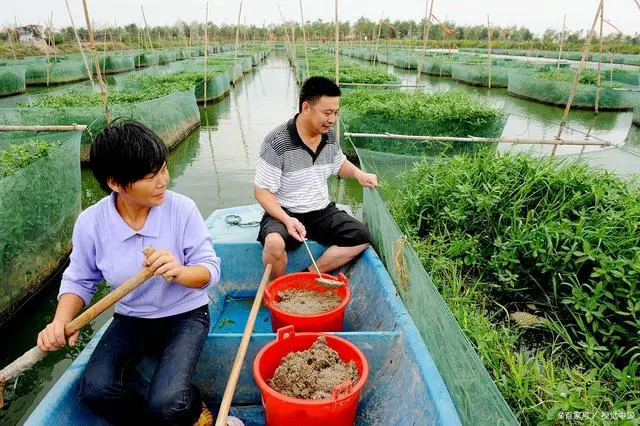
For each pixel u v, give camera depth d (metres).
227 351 2.25
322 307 2.66
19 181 3.87
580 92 13.89
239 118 12.57
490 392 1.51
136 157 1.62
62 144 4.69
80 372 1.94
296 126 3.02
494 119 7.04
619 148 4.77
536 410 1.98
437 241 3.32
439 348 2.04
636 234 2.79
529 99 16.12
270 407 1.91
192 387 2.00
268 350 2.12
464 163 3.93
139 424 1.99
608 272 2.58
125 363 1.92
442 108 7.18
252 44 53.75
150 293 1.93
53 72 21.05
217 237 3.41
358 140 7.28
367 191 3.88
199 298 2.09
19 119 7.58
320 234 3.22
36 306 4.08
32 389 3.15
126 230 1.88
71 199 4.86
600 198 3.13
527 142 4.75
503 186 3.45
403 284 2.60
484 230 3.38
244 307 3.20
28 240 3.99
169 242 1.97
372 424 2.19
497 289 3.05
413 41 38.69
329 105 2.81
